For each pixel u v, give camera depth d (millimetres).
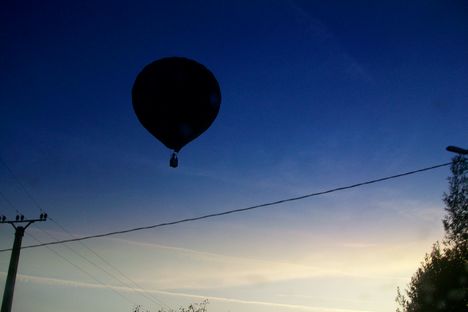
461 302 24609
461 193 24203
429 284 26047
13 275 20953
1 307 20359
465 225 24266
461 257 24750
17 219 21828
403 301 27875
